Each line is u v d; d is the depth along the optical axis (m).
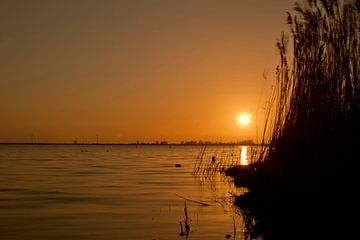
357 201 9.20
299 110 11.38
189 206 13.63
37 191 17.92
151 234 9.77
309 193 10.01
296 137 11.30
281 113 12.62
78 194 16.86
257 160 14.71
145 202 14.64
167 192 17.34
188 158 54.56
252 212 11.76
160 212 12.62
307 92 11.23
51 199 15.53
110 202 14.71
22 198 15.81
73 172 29.09
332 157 9.95
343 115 10.10
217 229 10.16
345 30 10.60
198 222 11.02
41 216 12.16
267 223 10.18
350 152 9.69
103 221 11.35
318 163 10.12
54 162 44.91
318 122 10.59
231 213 12.18
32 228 10.55
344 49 10.53
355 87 10.05
